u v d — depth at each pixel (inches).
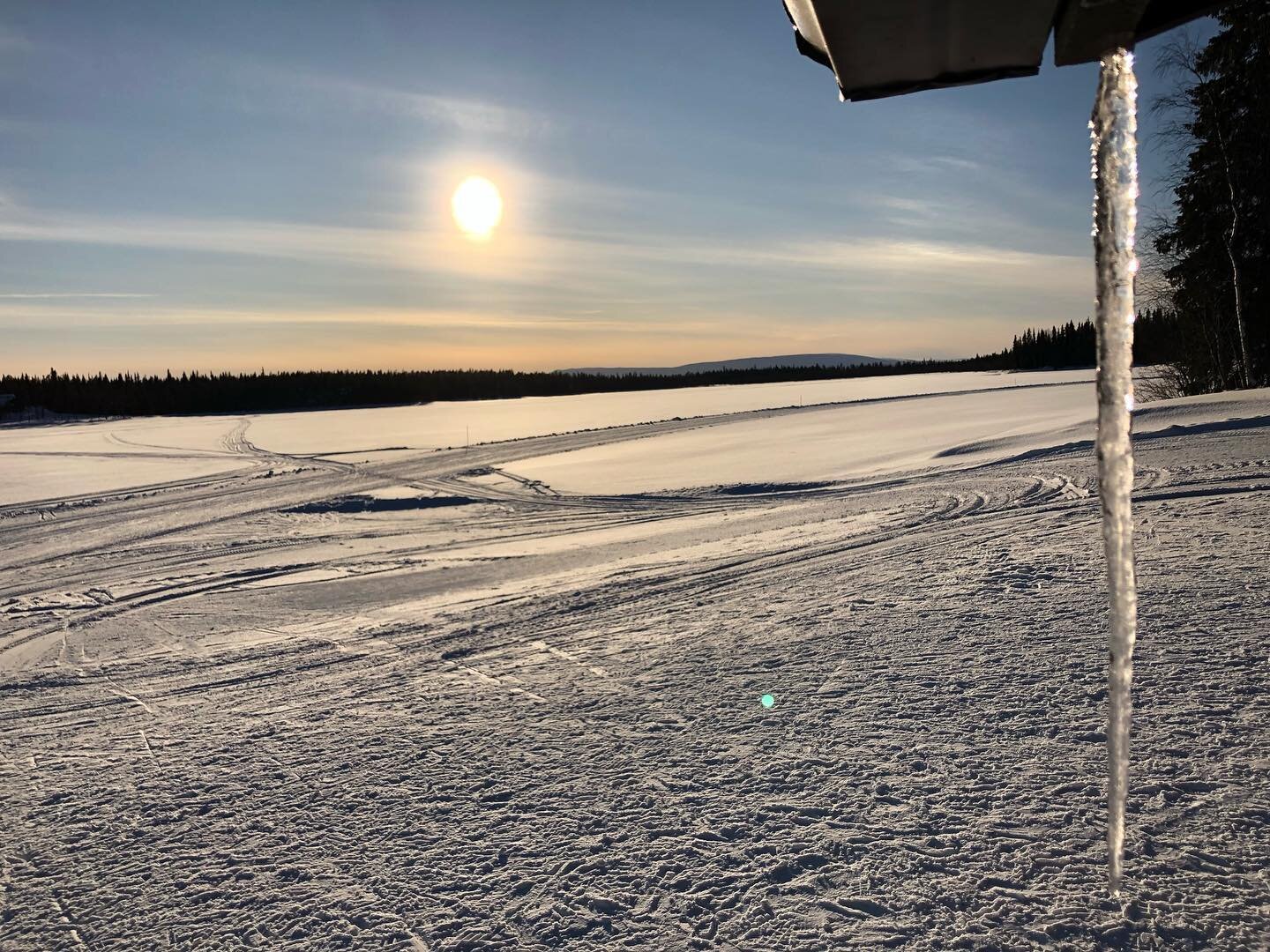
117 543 710.5
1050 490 540.7
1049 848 133.6
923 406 1627.7
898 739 178.5
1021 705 189.5
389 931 127.9
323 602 451.5
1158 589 267.1
